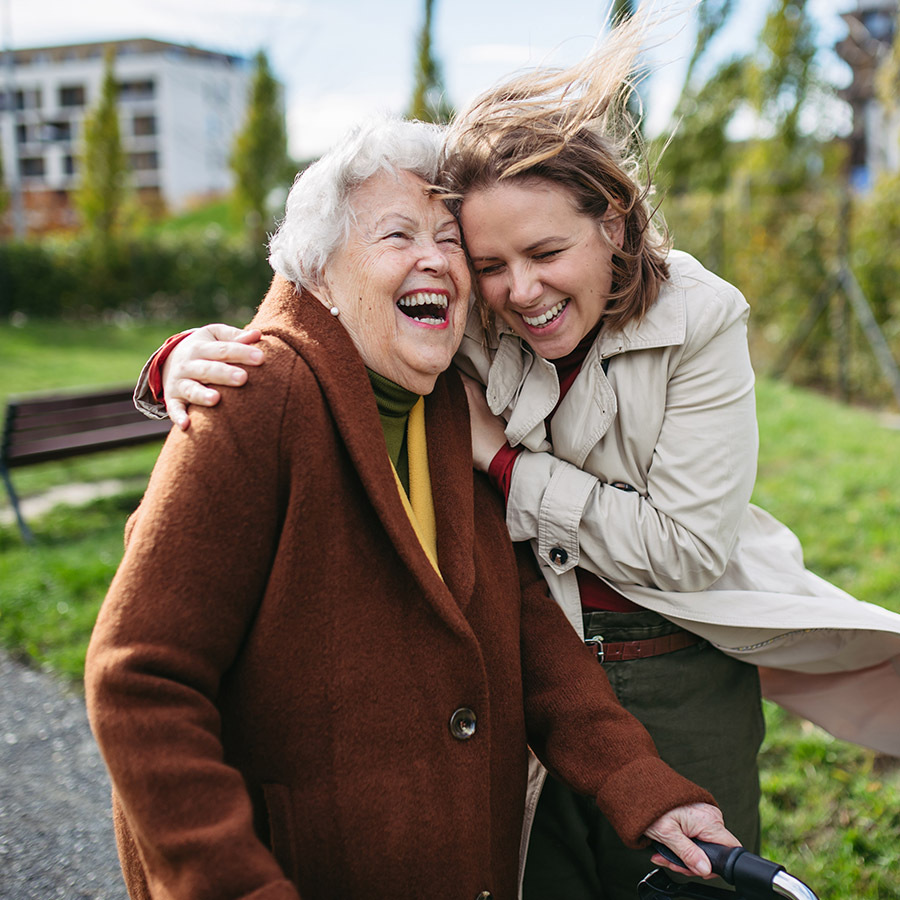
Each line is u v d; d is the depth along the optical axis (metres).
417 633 1.32
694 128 13.39
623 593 1.65
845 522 4.57
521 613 1.60
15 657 3.53
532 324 1.52
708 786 1.73
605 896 1.79
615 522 1.55
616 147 1.51
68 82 62.94
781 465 5.82
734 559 1.73
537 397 1.61
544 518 1.57
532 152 1.40
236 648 1.23
